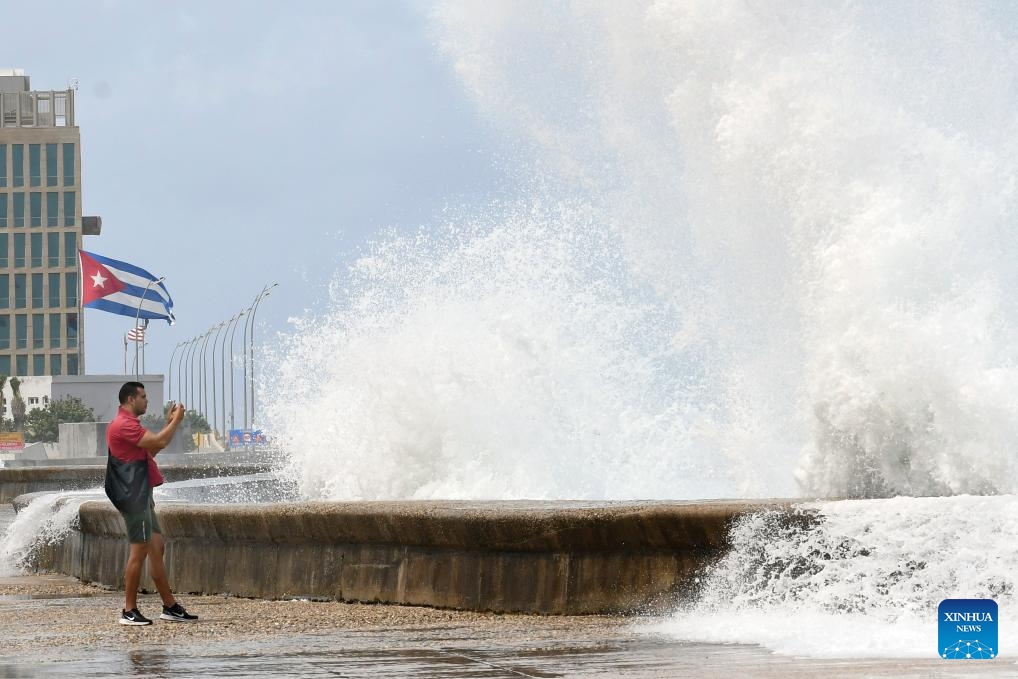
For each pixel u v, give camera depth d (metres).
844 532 22.56
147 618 27.73
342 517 29.88
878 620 21.88
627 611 24.98
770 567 23.31
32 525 48.88
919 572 21.92
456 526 27.39
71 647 22.92
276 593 31.73
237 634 24.48
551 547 26.06
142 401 27.97
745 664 18.56
